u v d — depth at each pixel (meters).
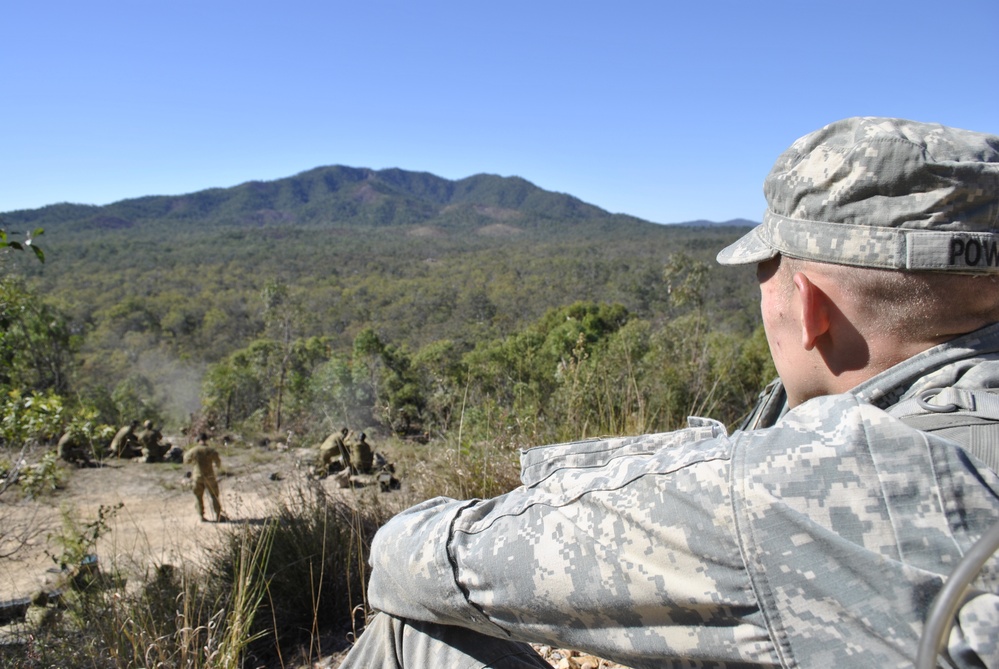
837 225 0.90
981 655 0.68
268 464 9.73
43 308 16.48
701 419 1.15
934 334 0.90
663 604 0.86
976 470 0.79
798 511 0.80
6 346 6.87
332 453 5.96
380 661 1.28
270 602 2.98
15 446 5.94
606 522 0.90
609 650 0.92
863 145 0.88
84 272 136.00
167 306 93.44
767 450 0.85
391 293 110.38
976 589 0.71
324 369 18.75
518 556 0.96
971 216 0.85
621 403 4.10
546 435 4.04
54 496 9.12
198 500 7.59
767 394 1.45
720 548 0.82
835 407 0.87
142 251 189.12
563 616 0.93
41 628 3.30
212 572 3.51
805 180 0.93
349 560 3.09
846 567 0.77
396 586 1.13
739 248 1.07
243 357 33.22
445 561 1.04
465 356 8.60
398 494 4.01
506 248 196.50
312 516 3.63
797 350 0.99
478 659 1.20
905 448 0.80
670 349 6.09
